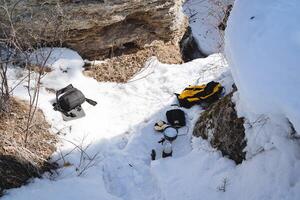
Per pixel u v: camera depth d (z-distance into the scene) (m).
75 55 4.04
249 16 2.38
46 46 3.98
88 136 3.46
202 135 3.26
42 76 3.72
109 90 3.99
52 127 3.44
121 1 3.94
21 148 3.06
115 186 3.16
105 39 4.16
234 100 3.03
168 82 4.07
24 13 3.71
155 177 3.12
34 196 2.84
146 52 4.40
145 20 4.29
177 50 4.66
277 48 2.12
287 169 2.44
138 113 3.76
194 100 3.68
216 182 2.84
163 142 3.44
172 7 4.32
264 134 2.64
